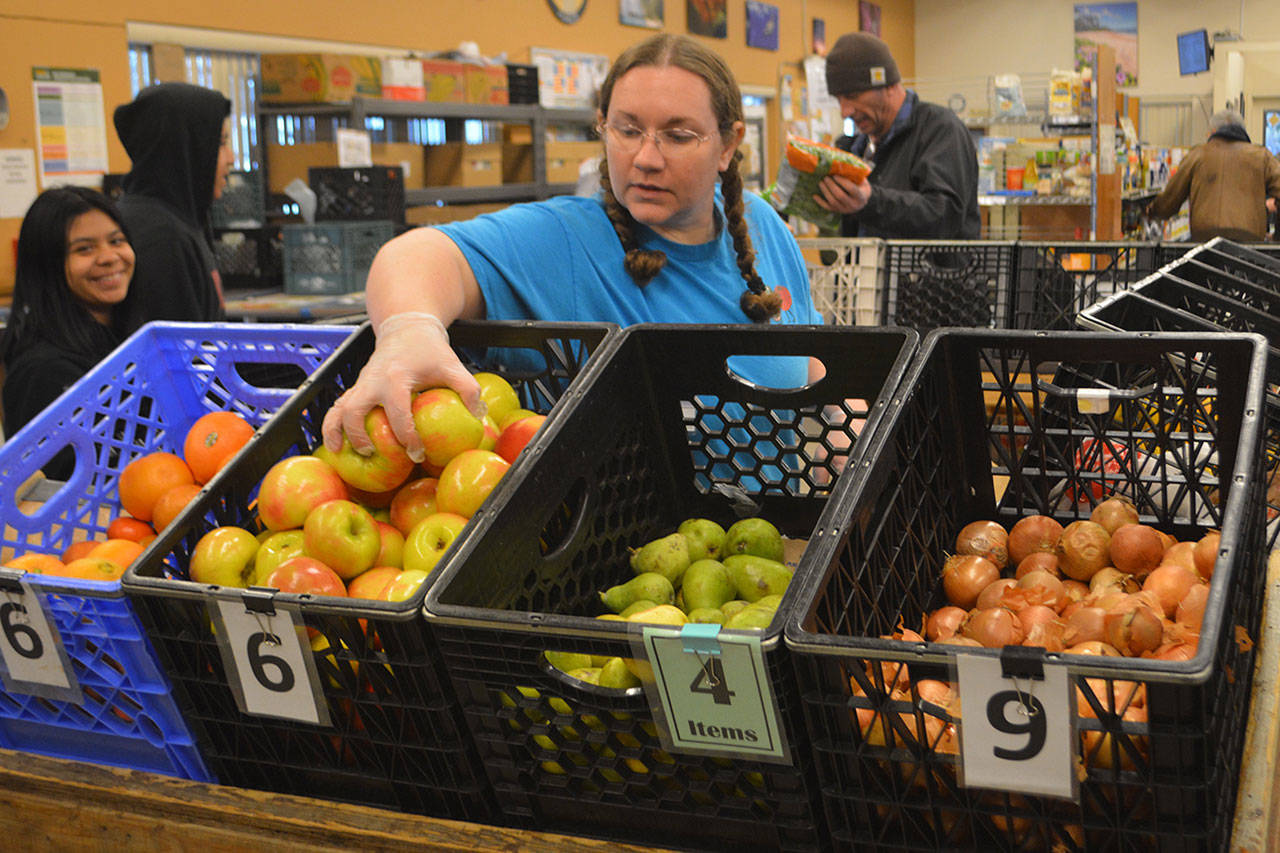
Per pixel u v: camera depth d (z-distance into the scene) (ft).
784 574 4.18
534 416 4.60
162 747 3.62
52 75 18.54
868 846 2.89
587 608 4.25
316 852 3.30
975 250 11.23
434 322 4.34
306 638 3.20
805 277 6.64
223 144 11.49
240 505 4.13
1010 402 4.41
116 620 3.47
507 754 3.17
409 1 25.49
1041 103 32.40
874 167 14.52
